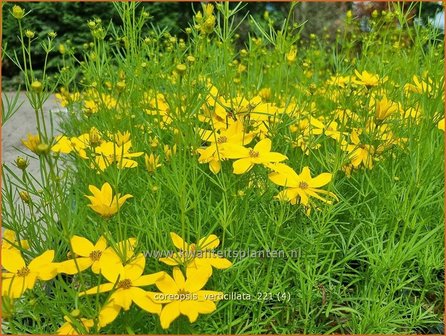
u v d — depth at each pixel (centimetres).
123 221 42
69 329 30
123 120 53
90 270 37
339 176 50
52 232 38
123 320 33
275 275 42
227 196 39
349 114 52
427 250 43
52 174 33
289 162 48
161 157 44
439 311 45
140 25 57
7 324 38
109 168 37
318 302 44
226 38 50
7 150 93
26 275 31
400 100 56
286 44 58
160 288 30
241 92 61
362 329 39
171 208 45
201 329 37
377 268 40
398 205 41
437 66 54
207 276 31
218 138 42
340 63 65
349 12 72
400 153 50
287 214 40
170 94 46
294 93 66
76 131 60
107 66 58
